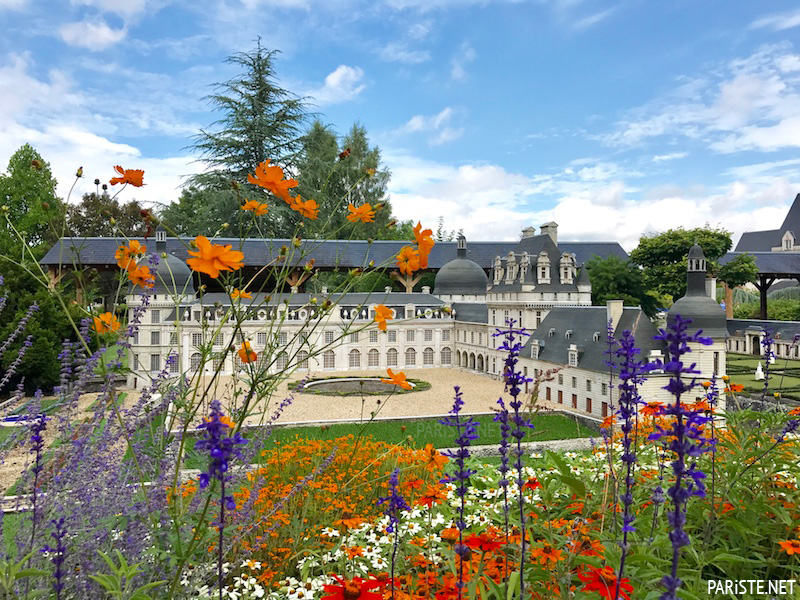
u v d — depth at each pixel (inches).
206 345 184.4
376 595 164.9
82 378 222.2
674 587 115.6
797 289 4490.7
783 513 243.9
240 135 2566.4
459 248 3208.7
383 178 3211.1
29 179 2469.2
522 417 182.9
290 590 253.3
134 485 210.2
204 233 2564.0
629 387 189.5
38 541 186.9
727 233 3201.3
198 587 197.6
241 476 247.9
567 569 195.9
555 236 3006.9
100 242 2615.7
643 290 2847.0
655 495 207.9
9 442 221.8
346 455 442.9
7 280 1552.7
